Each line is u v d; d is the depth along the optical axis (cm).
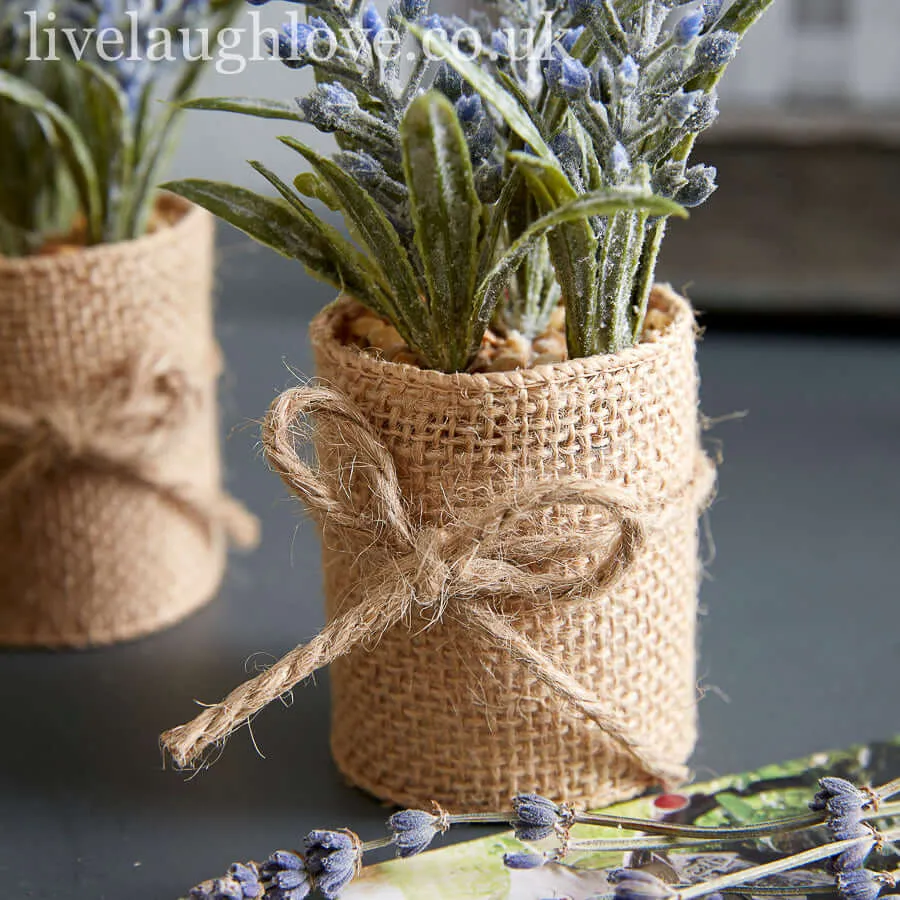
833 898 35
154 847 37
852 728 40
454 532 35
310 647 34
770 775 38
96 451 42
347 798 39
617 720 36
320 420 36
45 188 44
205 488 45
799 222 57
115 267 42
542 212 35
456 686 36
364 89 35
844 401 55
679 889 34
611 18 34
